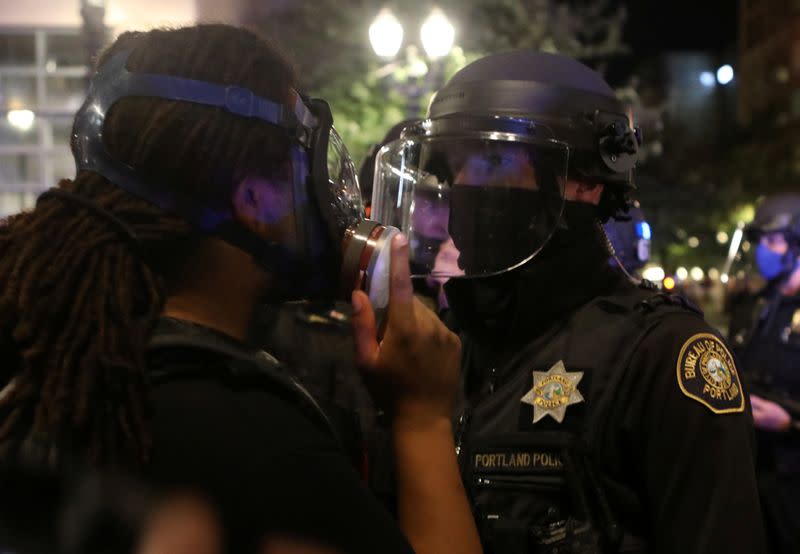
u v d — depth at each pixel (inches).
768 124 988.6
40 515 30.7
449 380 45.6
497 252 61.5
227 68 37.0
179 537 30.9
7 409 33.5
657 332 57.8
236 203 37.3
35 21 447.2
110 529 30.7
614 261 66.6
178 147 35.9
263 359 36.5
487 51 326.6
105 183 36.6
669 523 54.4
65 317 33.9
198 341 34.8
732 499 53.1
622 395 57.1
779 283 144.9
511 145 60.9
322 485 33.5
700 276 616.1
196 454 32.5
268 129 37.7
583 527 56.0
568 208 63.3
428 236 63.0
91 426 32.4
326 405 44.6
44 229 35.3
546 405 59.2
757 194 878.4
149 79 36.2
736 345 147.3
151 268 35.9
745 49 1381.6
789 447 128.6
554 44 341.1
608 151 63.7
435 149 62.3
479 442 60.5
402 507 43.9
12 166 460.1
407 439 44.5
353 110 283.1
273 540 31.9
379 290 43.5
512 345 64.7
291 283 40.4
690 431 54.6
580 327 61.5
